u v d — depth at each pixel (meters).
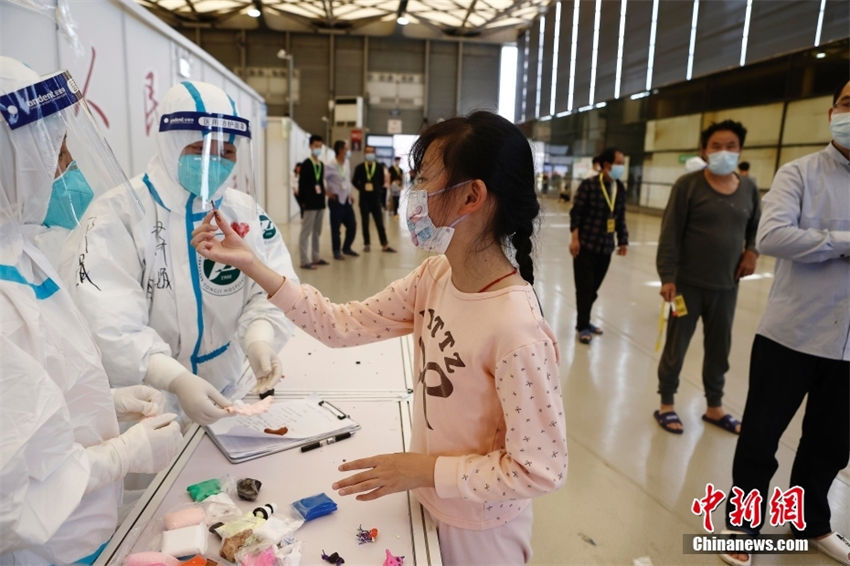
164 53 3.04
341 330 0.95
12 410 0.54
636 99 11.29
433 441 0.79
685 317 2.34
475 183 0.69
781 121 7.76
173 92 1.16
